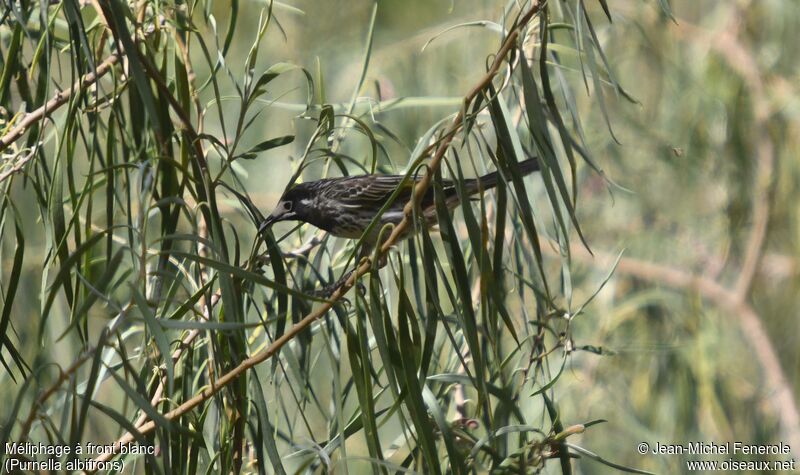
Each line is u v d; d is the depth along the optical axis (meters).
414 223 6.19
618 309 12.48
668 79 13.48
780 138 13.41
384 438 11.80
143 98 6.22
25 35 8.14
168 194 7.36
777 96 13.32
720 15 14.52
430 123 13.34
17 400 5.55
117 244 9.20
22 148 7.76
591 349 7.87
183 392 7.43
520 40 6.38
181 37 7.95
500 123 6.62
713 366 12.42
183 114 6.71
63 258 7.05
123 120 7.77
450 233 6.53
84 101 7.71
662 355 12.59
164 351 5.53
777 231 13.69
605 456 11.94
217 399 7.03
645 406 12.52
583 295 12.58
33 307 10.80
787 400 12.84
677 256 13.50
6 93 7.96
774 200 13.37
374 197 8.53
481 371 6.36
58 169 7.18
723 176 13.41
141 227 6.26
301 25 13.84
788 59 13.68
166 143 6.98
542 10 6.61
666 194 13.52
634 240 13.20
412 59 13.56
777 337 14.02
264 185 13.05
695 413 12.38
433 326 6.61
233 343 6.98
